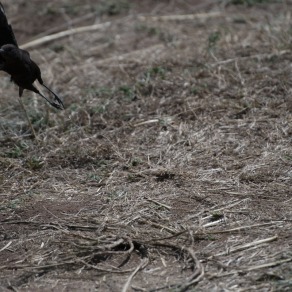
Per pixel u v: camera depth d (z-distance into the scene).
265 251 11.41
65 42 21.89
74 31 22.39
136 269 11.15
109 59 20.00
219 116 16.16
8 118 16.94
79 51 20.94
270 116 16.02
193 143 15.16
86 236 12.08
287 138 15.12
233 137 15.31
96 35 22.08
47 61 20.59
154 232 12.14
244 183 13.59
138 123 16.11
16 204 13.30
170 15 23.20
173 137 15.46
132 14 23.47
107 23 22.80
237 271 10.90
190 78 17.75
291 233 11.88
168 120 16.08
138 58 19.73
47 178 14.35
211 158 14.55
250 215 12.53
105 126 16.23
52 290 10.80
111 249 11.70
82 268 11.31
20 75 12.62
